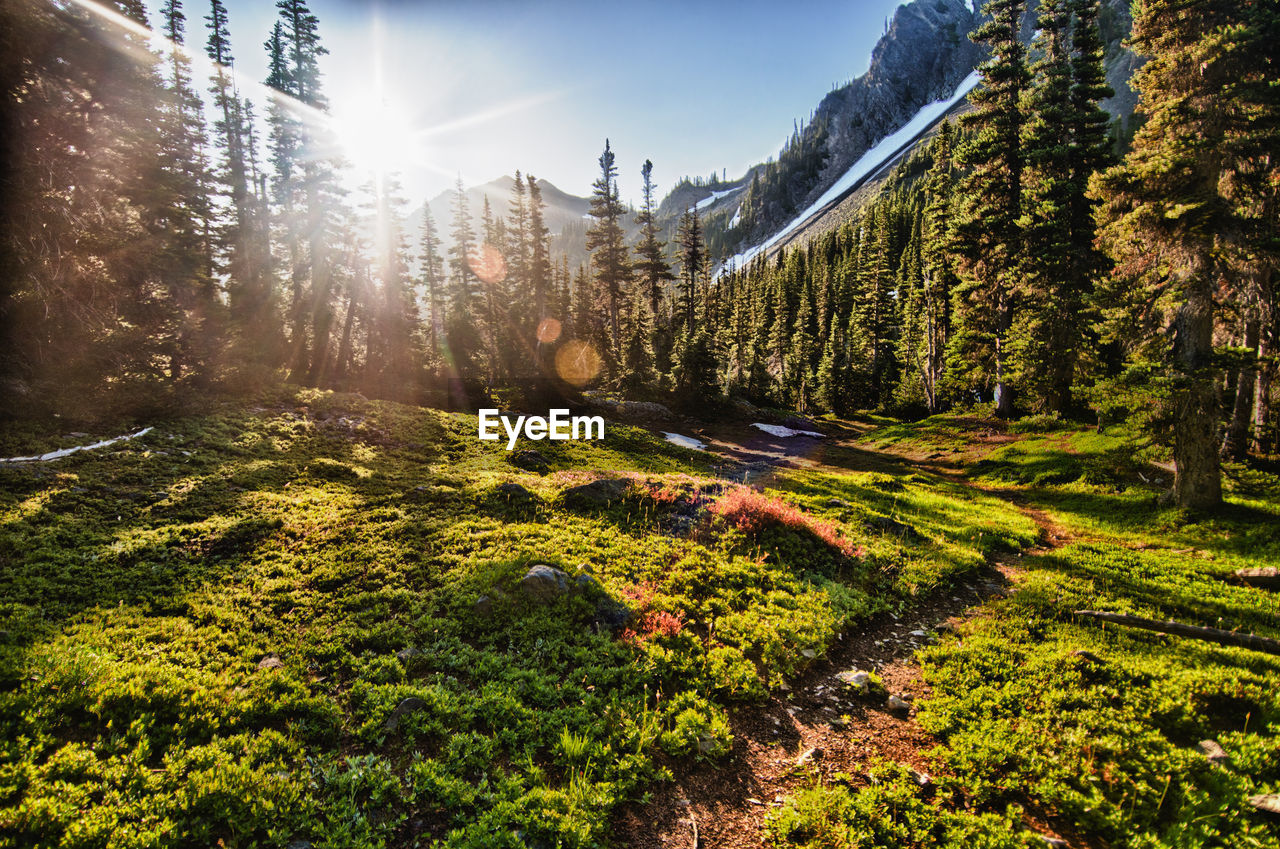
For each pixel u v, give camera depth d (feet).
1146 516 65.51
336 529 47.80
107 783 18.94
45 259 61.93
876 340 231.50
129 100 72.33
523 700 27.20
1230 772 22.50
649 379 179.83
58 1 68.13
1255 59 58.65
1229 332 75.31
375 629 32.65
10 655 24.95
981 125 132.98
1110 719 26.37
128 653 27.53
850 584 45.37
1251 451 74.90
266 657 29.66
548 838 19.29
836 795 22.00
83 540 39.55
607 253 193.06
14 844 16.35
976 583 47.98
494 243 224.12
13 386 57.82
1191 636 34.83
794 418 177.68
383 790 20.74
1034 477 90.53
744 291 365.20
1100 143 119.44
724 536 51.44
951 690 30.37
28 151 62.08
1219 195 57.88
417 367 147.02
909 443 136.87
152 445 59.57
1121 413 96.78
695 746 25.21
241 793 19.39
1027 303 114.01
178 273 80.12
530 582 37.40
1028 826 20.89
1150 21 65.57
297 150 120.26
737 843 20.39
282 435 73.67
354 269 131.23
